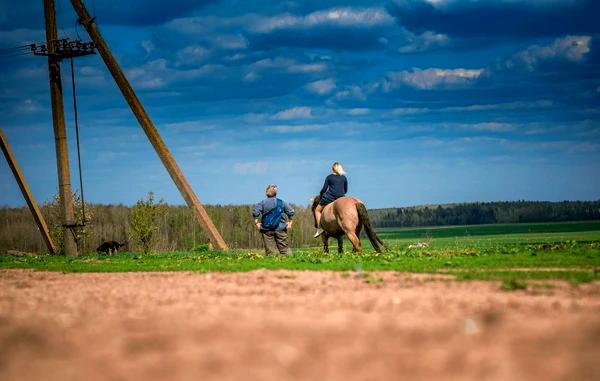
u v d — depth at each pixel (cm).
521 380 705
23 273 2273
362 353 831
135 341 934
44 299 1456
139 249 4931
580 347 845
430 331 952
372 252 2661
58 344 939
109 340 952
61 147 3891
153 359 827
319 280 1662
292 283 1611
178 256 3016
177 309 1220
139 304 1317
